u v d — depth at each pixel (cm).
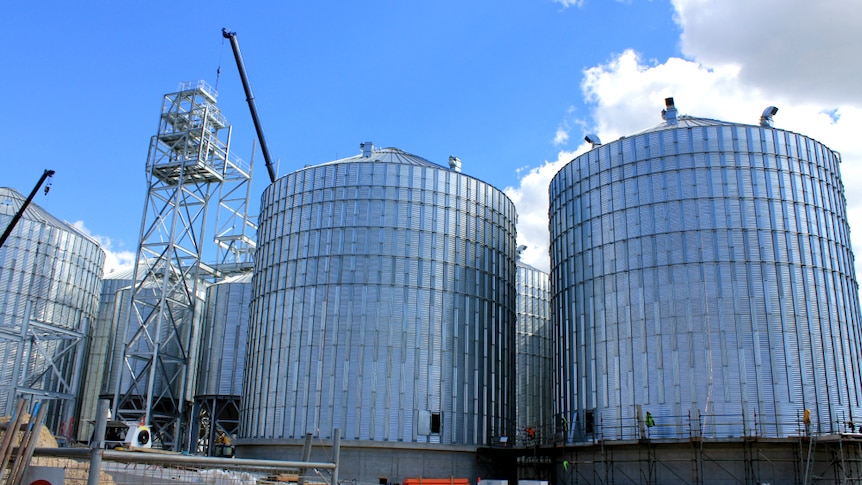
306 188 7175
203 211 8469
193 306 8344
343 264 6756
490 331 7100
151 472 1991
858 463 4844
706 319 5562
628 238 6094
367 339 6512
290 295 6875
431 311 6725
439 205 7069
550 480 6400
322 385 6444
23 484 1277
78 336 7769
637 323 5847
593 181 6519
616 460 5597
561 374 6531
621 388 5800
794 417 5253
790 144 6003
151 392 7400
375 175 6994
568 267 6631
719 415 5316
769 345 5431
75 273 9288
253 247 10125
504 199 7688
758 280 5594
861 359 5716
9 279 8431
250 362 7106
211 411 8481
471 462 6544
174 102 8194
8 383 8169
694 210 5841
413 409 6388
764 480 5016
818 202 5962
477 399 6769
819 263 5766
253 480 2308
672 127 6184
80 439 9156
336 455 1716
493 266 7331
